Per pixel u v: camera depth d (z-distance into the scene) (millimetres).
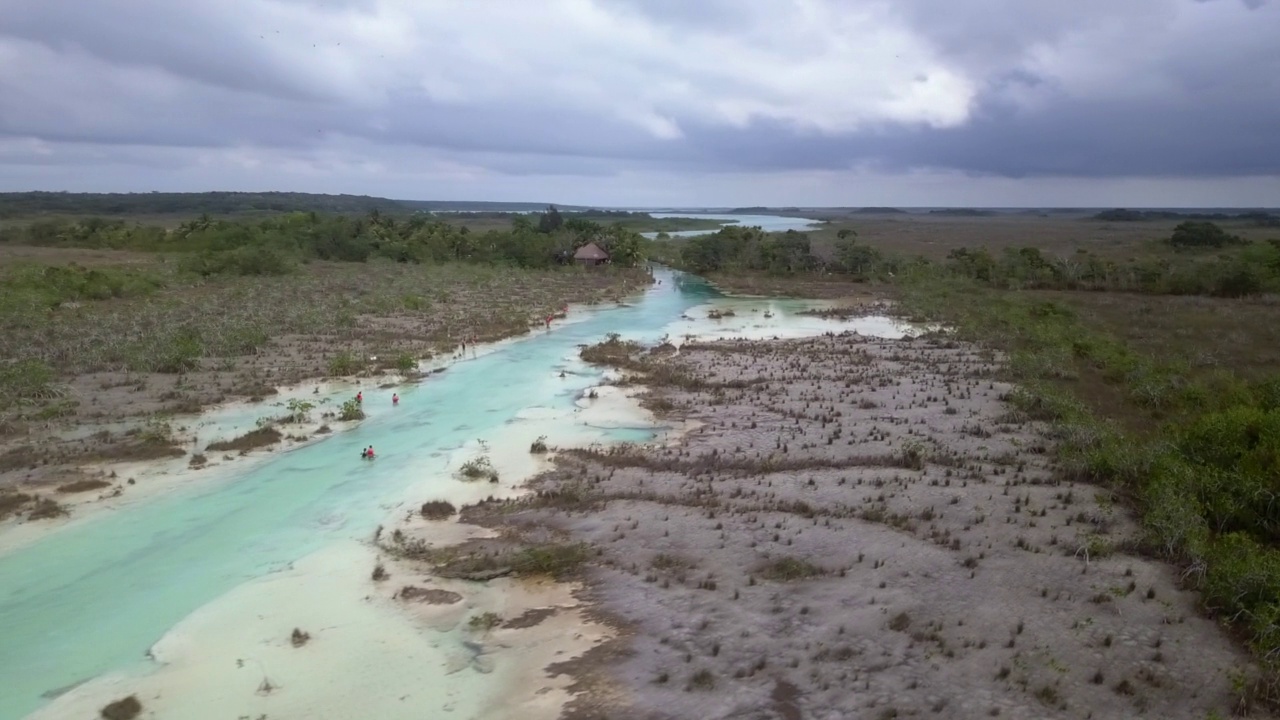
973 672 17594
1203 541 22703
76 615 20453
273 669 18141
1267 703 16609
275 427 36406
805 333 66188
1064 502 27188
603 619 20250
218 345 52344
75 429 35219
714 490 29172
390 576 22672
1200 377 46531
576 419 39000
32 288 71312
